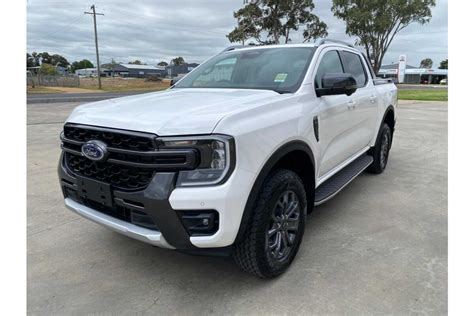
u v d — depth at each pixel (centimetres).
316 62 345
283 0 3391
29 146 754
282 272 281
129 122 236
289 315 239
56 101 2155
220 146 220
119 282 278
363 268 290
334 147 366
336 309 243
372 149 518
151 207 224
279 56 366
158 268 296
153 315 241
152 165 223
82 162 266
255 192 239
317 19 3575
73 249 327
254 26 3616
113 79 6638
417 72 7750
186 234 226
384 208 416
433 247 324
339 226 368
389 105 549
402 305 246
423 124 1089
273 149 252
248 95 292
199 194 218
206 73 392
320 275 281
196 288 269
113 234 355
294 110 287
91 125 253
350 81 307
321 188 363
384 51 3309
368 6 3167
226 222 223
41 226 372
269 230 262
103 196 249
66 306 250
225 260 308
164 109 254
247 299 255
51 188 488
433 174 556
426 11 3091
